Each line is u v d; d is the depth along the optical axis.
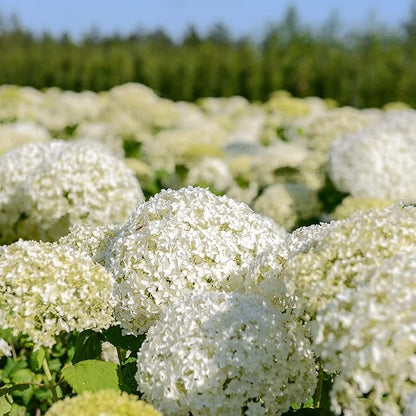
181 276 1.31
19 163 1.97
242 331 1.21
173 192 1.41
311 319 1.17
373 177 2.24
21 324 1.23
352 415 1.09
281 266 1.27
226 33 21.22
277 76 11.52
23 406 1.54
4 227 1.96
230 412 1.20
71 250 1.31
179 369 1.20
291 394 1.23
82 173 1.82
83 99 4.31
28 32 19.03
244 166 2.88
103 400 1.09
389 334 1.04
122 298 1.32
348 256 1.15
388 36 16.72
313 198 2.36
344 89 11.14
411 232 1.16
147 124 3.91
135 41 18.86
